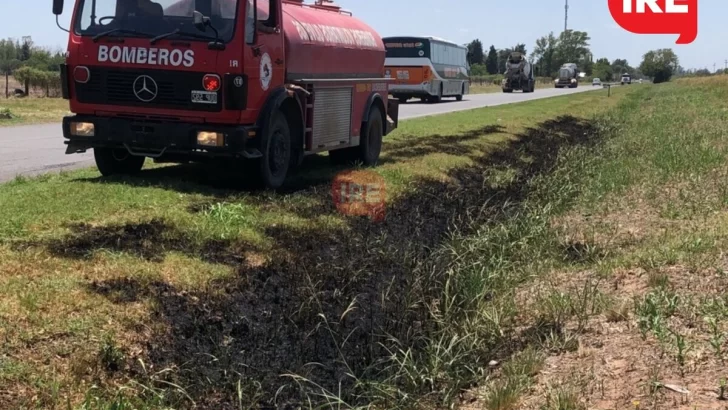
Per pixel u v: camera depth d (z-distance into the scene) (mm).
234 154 9125
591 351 5613
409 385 5500
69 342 4855
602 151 18375
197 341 5609
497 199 12164
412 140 17547
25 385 4371
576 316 6434
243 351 5750
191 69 8992
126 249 6637
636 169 14461
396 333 6484
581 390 4863
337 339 6297
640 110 37969
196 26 9000
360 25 13164
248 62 9125
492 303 7023
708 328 5668
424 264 8203
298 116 10641
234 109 9070
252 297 6516
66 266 5984
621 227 9844
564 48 160500
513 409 4828
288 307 6602
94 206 7781
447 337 6293
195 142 9086
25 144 15758
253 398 5094
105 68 9156
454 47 46562
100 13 9281
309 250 7914
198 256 6875
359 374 5777
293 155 10844
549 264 8320
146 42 9047
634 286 7035
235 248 7332
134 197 8328
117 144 9320
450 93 46156
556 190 12461
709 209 10039
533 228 9453
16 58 53906
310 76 10992
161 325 5484
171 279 6184
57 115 24688
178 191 9039
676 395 4652
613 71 190125
